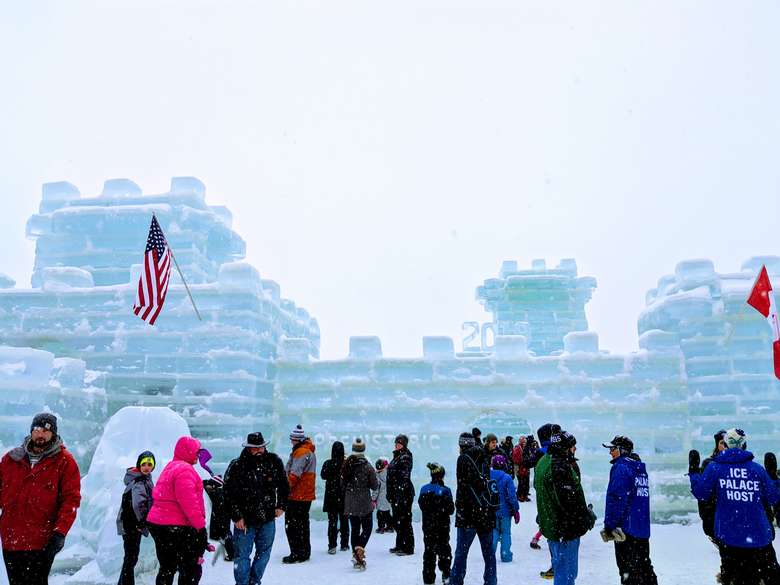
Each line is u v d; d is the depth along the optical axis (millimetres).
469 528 7148
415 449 16000
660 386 15602
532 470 18172
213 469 14750
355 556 9062
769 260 16938
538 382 16141
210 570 9266
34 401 11094
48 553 5016
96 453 9609
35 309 16094
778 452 14609
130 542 6926
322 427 16531
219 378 15414
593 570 8883
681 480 14500
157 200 21797
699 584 7992
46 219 21797
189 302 16031
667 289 17578
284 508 7090
